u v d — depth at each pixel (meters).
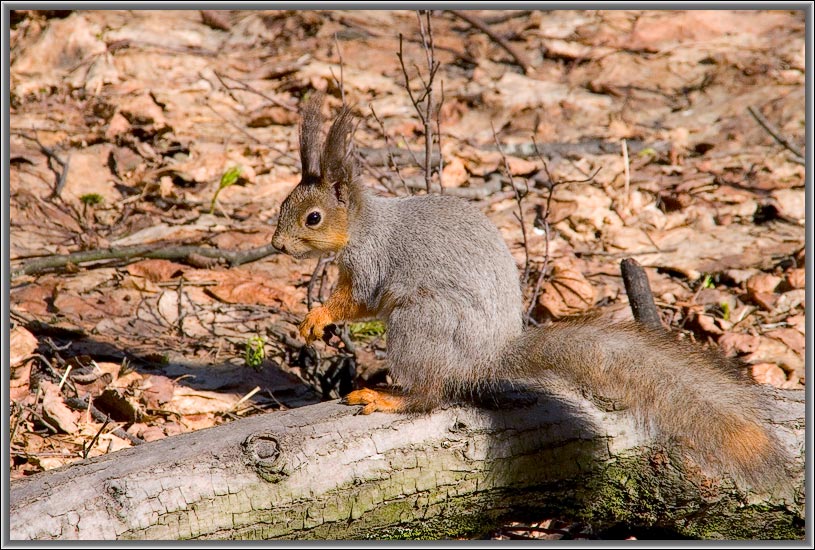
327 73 17.88
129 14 19.62
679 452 7.58
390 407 7.48
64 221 13.05
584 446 7.59
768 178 15.05
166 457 6.68
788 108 17.28
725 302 11.45
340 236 8.34
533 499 7.61
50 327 10.23
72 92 16.81
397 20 21.47
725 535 7.86
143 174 14.17
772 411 7.61
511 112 17.30
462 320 7.70
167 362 10.02
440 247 7.94
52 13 18.73
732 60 19.36
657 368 7.28
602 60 19.39
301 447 6.93
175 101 16.66
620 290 11.89
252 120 16.27
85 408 9.01
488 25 21.23
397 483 7.16
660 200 14.34
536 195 14.34
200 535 6.57
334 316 8.59
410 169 14.78
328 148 8.40
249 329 10.84
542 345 7.59
